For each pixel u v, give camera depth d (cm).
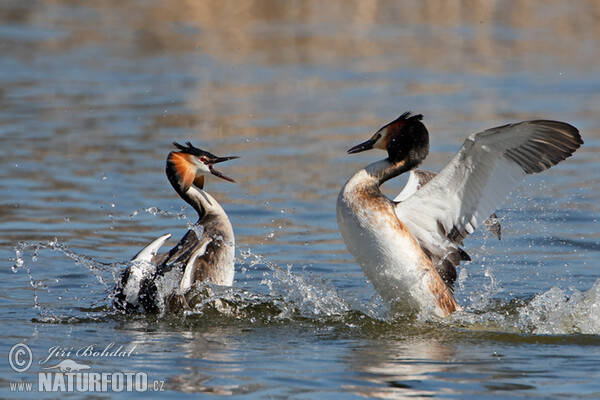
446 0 4225
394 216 1014
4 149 1956
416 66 3058
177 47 3388
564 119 2206
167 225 1451
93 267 1184
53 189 1652
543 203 1595
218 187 1681
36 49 3362
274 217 1500
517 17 3934
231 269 1109
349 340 945
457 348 906
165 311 1057
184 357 861
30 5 4203
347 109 2400
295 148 1972
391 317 1042
